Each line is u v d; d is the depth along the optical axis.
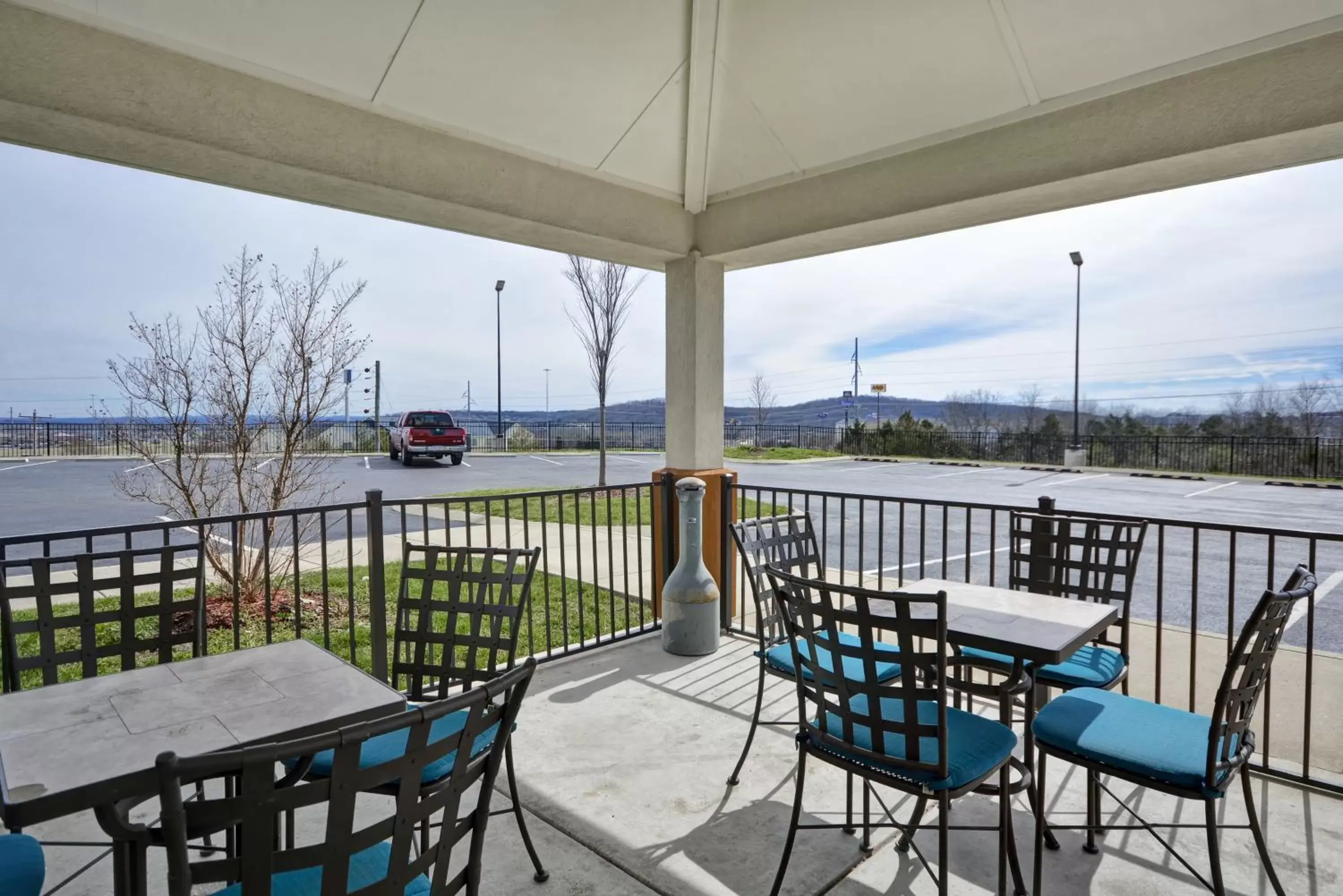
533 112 3.83
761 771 3.07
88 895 2.26
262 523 5.71
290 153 3.20
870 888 2.29
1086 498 13.10
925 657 1.89
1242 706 2.02
